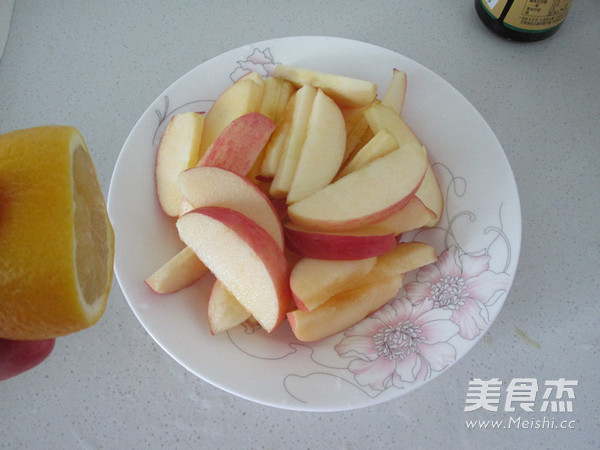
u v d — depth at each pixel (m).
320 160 0.25
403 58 0.28
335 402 0.22
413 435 0.25
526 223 0.29
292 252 0.25
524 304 0.27
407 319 0.24
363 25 0.34
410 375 0.22
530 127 0.31
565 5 0.30
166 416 0.25
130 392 0.26
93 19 0.34
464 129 0.27
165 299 0.24
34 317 0.15
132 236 0.25
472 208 0.25
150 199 0.26
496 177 0.26
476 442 0.25
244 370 0.23
